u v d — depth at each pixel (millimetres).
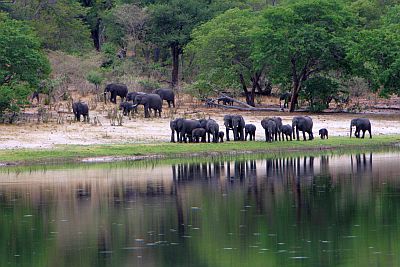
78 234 26422
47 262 23172
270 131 49469
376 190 34031
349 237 25531
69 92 71500
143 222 28031
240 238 25531
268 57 68375
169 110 66375
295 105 71438
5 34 59312
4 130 51531
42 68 60844
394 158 44969
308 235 25828
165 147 46906
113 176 38594
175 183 36344
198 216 28891
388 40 66000
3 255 23938
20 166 42625
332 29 69938
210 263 22797
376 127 58188
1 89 54875
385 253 23594
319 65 70125
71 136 50188
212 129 48688
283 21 68812
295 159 44906
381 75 64500
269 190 34281
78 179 37781
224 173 39406
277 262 22781
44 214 29703
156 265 22688
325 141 50781
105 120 57625
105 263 22969
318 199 31984
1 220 28734
